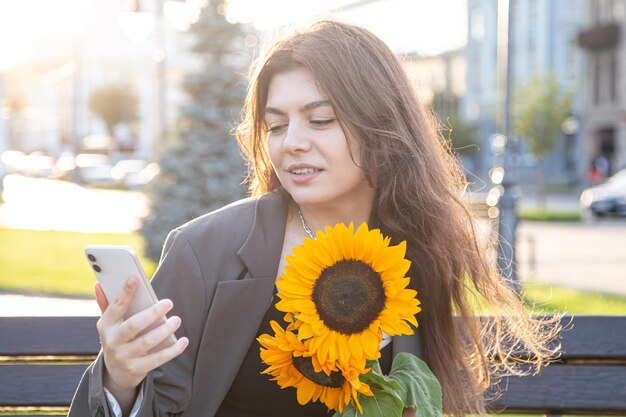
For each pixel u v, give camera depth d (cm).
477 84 4778
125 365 162
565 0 4309
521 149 4353
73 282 963
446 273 198
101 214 2083
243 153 224
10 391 233
